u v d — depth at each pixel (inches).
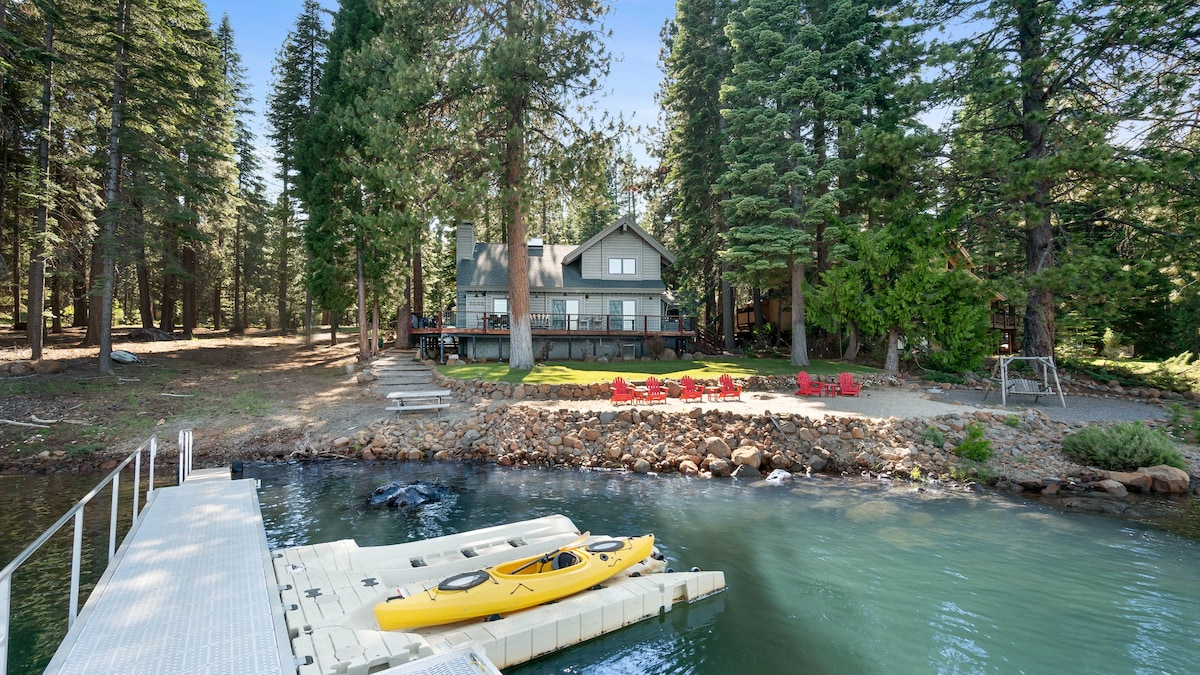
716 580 374.0
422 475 656.4
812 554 430.3
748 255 1097.4
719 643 311.7
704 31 1432.1
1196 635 318.3
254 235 1670.8
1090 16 933.2
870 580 387.5
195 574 309.9
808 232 1188.5
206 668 216.8
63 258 1039.6
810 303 1082.7
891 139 991.6
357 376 1048.2
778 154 1098.7
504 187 967.6
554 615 309.1
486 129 968.3
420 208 936.9
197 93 1280.8
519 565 346.9
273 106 1553.9
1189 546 445.1
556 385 908.6
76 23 984.9
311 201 1262.3
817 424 734.5
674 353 1365.7
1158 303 1384.1
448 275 2005.4
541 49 912.3
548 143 1061.1
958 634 320.8
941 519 508.1
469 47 949.2
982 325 959.6
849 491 595.8
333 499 561.0
